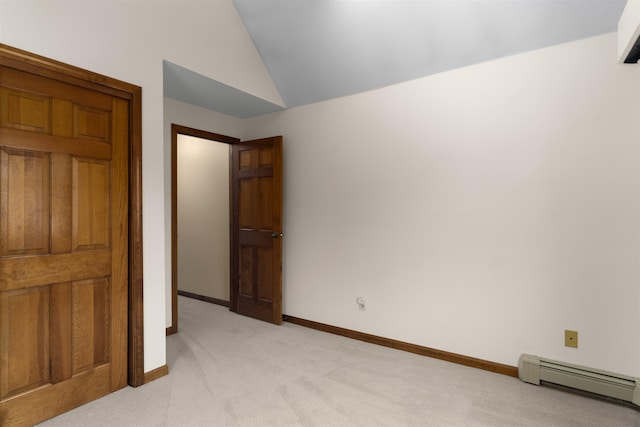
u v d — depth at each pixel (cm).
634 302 216
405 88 297
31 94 188
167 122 338
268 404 212
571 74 231
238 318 386
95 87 212
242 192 398
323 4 267
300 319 364
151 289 241
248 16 305
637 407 210
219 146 443
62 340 202
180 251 494
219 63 292
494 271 260
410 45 269
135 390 228
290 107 370
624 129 217
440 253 282
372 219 316
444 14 243
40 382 193
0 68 176
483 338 264
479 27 242
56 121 197
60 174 200
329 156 343
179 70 268
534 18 225
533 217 245
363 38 278
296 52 312
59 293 201
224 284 441
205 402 214
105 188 220
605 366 224
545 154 240
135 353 231
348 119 330
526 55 245
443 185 280
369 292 319
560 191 236
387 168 307
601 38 221
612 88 220
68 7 199
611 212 221
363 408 209
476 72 264
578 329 232
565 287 236
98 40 212
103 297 221
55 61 193
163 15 250
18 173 185
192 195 477
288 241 376
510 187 253
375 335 315
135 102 231
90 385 214
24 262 186
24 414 187
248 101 346
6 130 179
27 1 183
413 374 253
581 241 230
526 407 211
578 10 213
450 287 278
